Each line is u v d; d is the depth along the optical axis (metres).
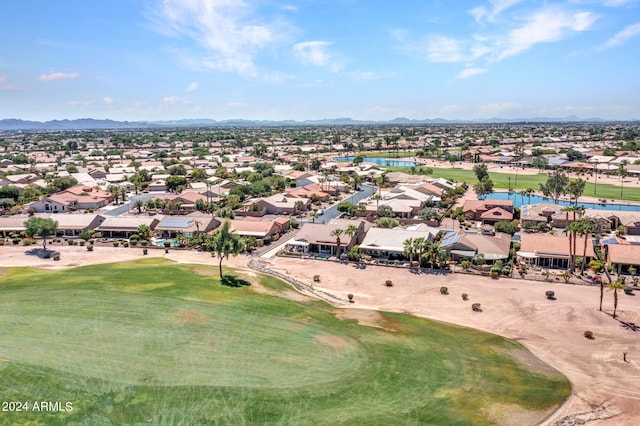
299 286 80.44
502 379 49.53
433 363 52.75
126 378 47.75
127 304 67.88
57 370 48.81
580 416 43.31
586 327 62.91
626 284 78.19
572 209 98.56
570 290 76.12
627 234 113.19
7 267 89.75
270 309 68.19
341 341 57.91
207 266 90.19
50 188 181.62
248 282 80.12
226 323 62.28
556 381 49.34
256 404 43.75
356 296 76.06
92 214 135.12
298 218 140.25
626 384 48.97
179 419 41.38
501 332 61.97
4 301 68.69
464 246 93.00
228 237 82.12
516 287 77.88
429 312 69.00
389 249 94.88
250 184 184.25
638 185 193.88
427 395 46.06
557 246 92.06
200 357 52.59
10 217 125.00
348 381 48.22
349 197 176.25
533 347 57.56
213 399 44.44
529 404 45.03
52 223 104.12
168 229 117.25
